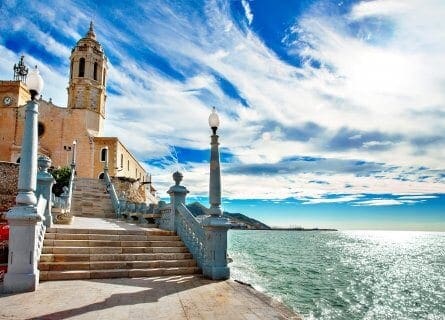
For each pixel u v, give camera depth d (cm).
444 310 2106
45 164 1142
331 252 6450
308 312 1827
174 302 664
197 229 1043
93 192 2833
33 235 742
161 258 1034
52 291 729
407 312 2017
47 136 4934
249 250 5853
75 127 5038
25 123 758
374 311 1970
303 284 2602
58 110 5034
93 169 4881
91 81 5297
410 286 2928
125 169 5484
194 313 596
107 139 4959
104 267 927
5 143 4703
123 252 1032
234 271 2906
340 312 1877
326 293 2345
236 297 714
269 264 3734
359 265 4362
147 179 5744
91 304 635
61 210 1499
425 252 7956
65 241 1006
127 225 1525
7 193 2978
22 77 5188
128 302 656
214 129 995
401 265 4662
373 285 2864
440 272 3962
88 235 1071
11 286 714
